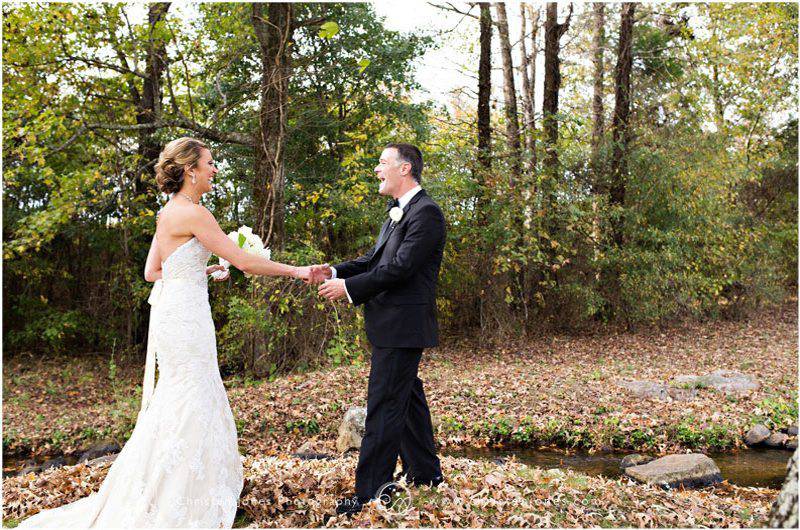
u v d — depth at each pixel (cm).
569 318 1340
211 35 1117
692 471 530
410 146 354
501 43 1305
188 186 330
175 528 293
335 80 1174
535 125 1359
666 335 1338
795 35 1603
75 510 331
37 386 1007
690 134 1395
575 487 407
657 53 1498
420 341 334
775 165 1761
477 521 330
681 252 1345
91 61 1053
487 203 1201
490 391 809
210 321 332
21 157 969
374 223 1152
